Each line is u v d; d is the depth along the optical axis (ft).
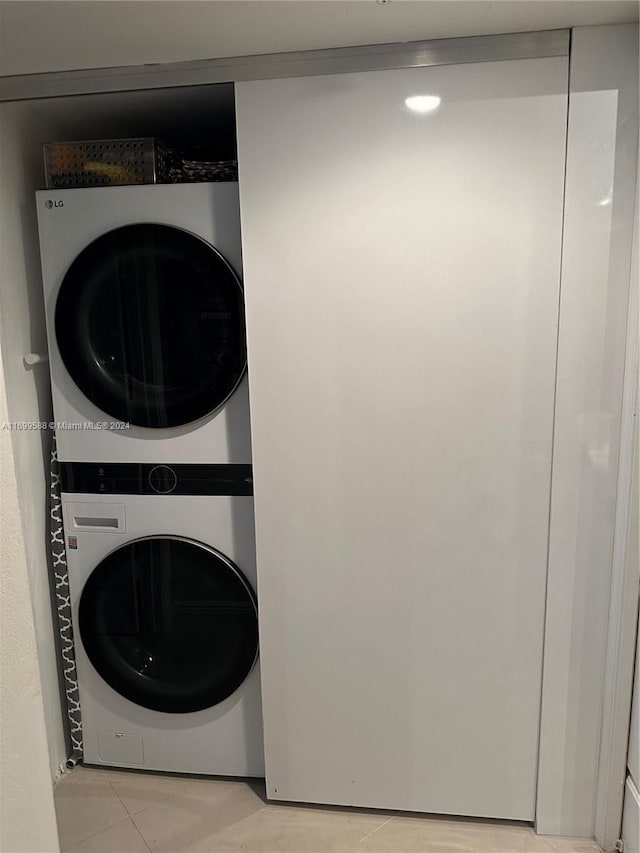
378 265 4.43
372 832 4.99
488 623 4.76
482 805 5.03
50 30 3.94
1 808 2.16
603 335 4.32
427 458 4.61
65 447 5.35
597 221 4.20
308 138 4.36
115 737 5.71
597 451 4.45
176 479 5.24
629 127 4.09
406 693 4.94
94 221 4.98
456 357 4.47
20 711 2.27
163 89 4.58
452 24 3.94
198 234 4.87
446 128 4.23
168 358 5.06
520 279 4.33
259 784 5.57
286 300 4.56
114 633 5.53
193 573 5.32
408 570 4.77
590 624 4.65
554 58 4.07
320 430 4.68
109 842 4.96
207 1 3.59
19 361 5.24
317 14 3.78
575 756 4.83
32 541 5.38
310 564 4.86
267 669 5.07
